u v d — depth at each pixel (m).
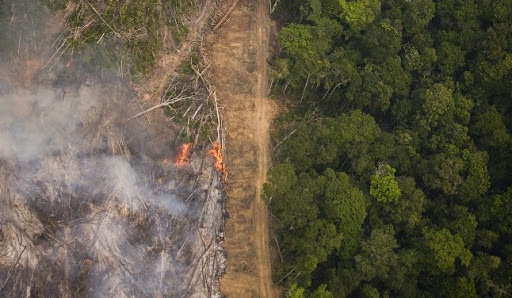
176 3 55.66
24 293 46.44
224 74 57.16
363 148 53.31
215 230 51.66
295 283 48.53
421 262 50.16
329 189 50.75
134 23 53.00
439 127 55.44
